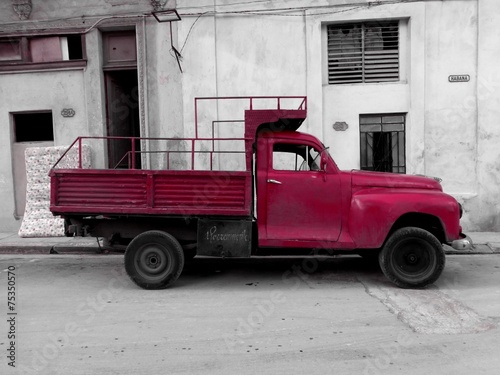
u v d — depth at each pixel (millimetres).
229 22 9703
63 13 9922
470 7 9289
